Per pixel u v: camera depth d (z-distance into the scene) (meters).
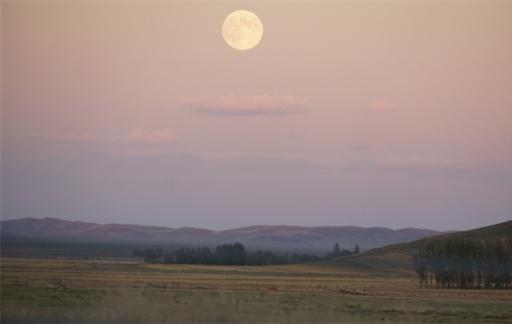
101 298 110.38
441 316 104.81
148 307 95.94
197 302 106.25
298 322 89.31
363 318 96.38
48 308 93.25
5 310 89.56
